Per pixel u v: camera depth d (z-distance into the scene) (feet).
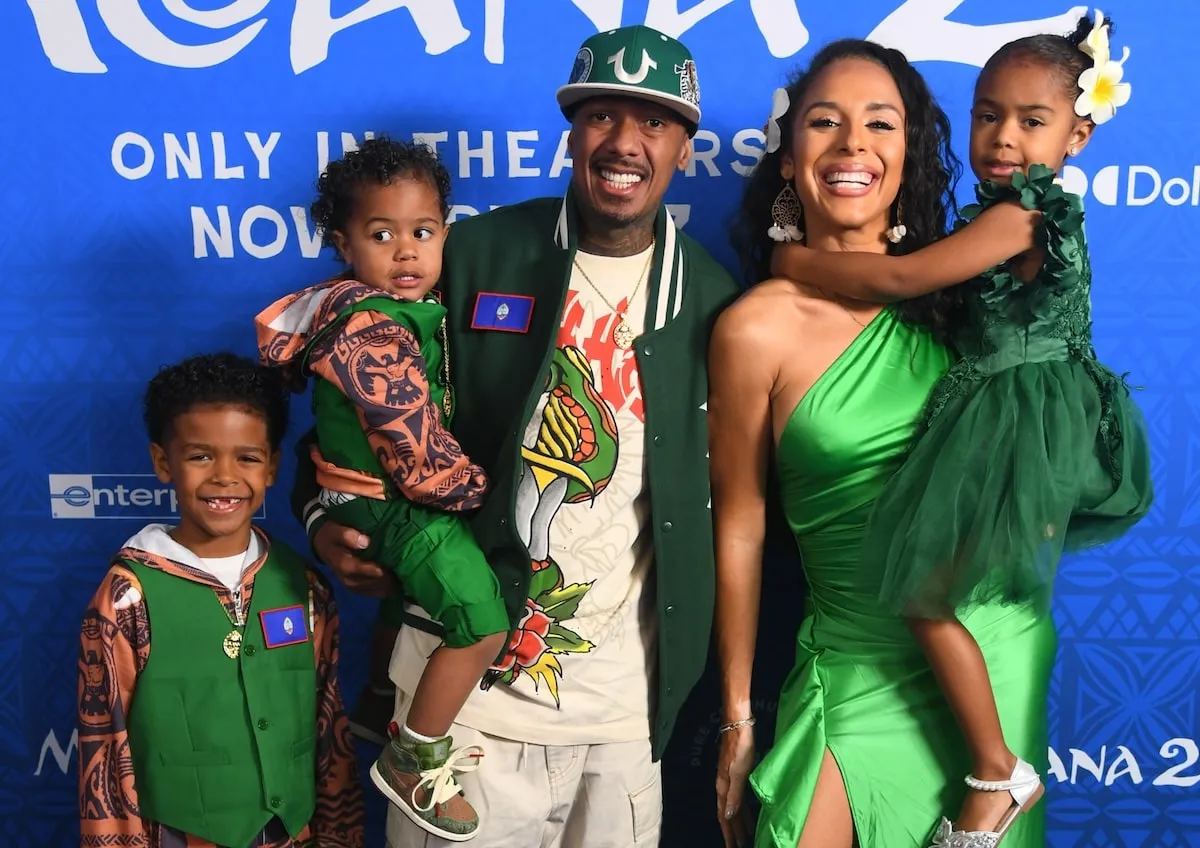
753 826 5.25
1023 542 3.75
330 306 3.71
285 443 5.37
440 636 4.00
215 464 3.95
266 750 4.05
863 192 4.05
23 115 5.04
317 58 4.98
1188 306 5.15
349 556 3.94
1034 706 4.11
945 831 3.95
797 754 4.17
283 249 5.13
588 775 4.25
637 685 4.26
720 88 5.02
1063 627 5.40
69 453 5.29
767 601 5.30
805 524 4.32
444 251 4.27
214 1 4.93
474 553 3.87
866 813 4.04
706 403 4.22
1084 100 4.00
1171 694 5.43
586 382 4.05
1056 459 3.82
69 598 5.39
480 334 4.14
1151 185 5.05
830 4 4.94
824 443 4.08
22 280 5.16
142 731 3.98
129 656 3.98
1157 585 5.34
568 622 4.11
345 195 3.81
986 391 3.92
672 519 4.10
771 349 4.14
